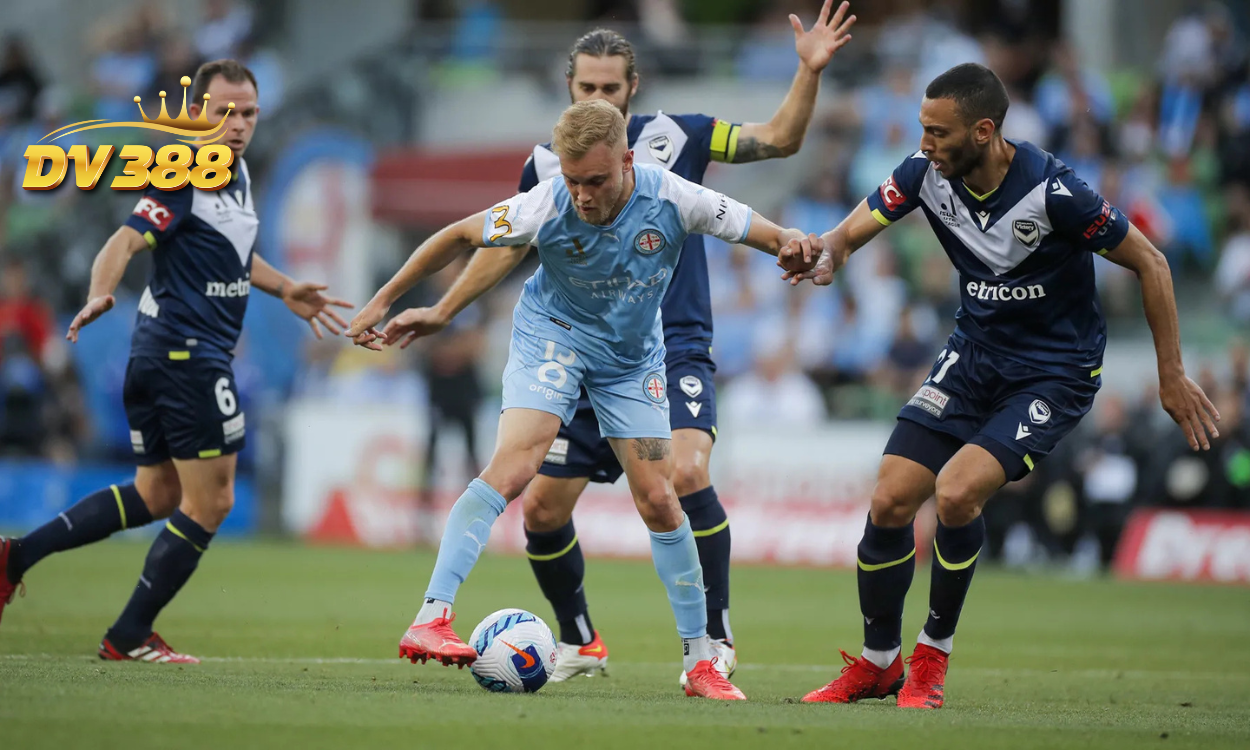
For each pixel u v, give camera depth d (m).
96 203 63.66
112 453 60.94
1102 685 23.58
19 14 78.00
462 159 64.19
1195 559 51.25
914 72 65.94
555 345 18.83
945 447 19.69
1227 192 63.91
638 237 18.08
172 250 22.33
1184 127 64.50
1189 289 63.78
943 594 19.00
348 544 57.06
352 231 66.19
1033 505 53.53
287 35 77.38
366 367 61.16
